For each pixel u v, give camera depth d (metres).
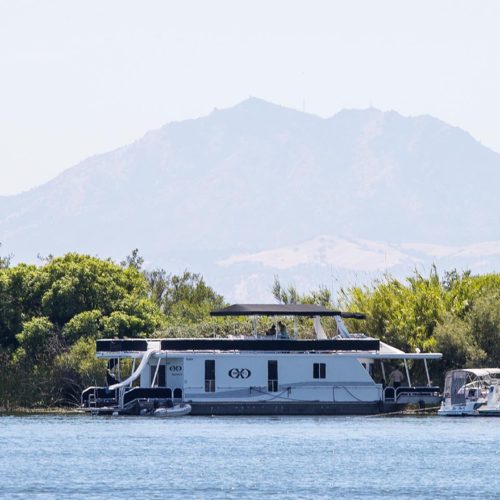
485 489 199.50
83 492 194.62
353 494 194.88
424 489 199.50
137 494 193.25
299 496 192.75
